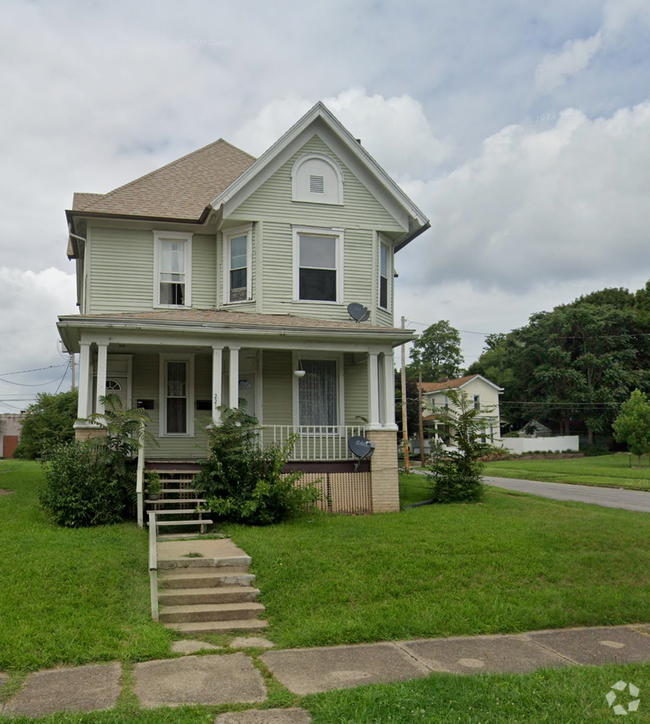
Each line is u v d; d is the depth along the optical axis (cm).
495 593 877
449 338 7419
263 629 767
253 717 520
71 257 1972
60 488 1199
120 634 698
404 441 2677
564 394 5972
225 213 1661
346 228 1756
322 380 1712
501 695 561
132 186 1853
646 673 637
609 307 6016
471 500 1645
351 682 598
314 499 1316
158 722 500
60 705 533
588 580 945
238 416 1351
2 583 796
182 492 1320
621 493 2456
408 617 784
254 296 1673
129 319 1363
